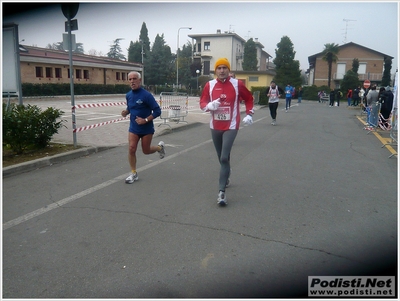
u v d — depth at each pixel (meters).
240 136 11.32
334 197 5.45
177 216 4.67
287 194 5.57
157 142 10.05
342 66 58.03
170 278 3.29
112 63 41.44
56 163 7.43
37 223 4.47
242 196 5.46
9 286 3.18
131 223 4.46
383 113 13.23
